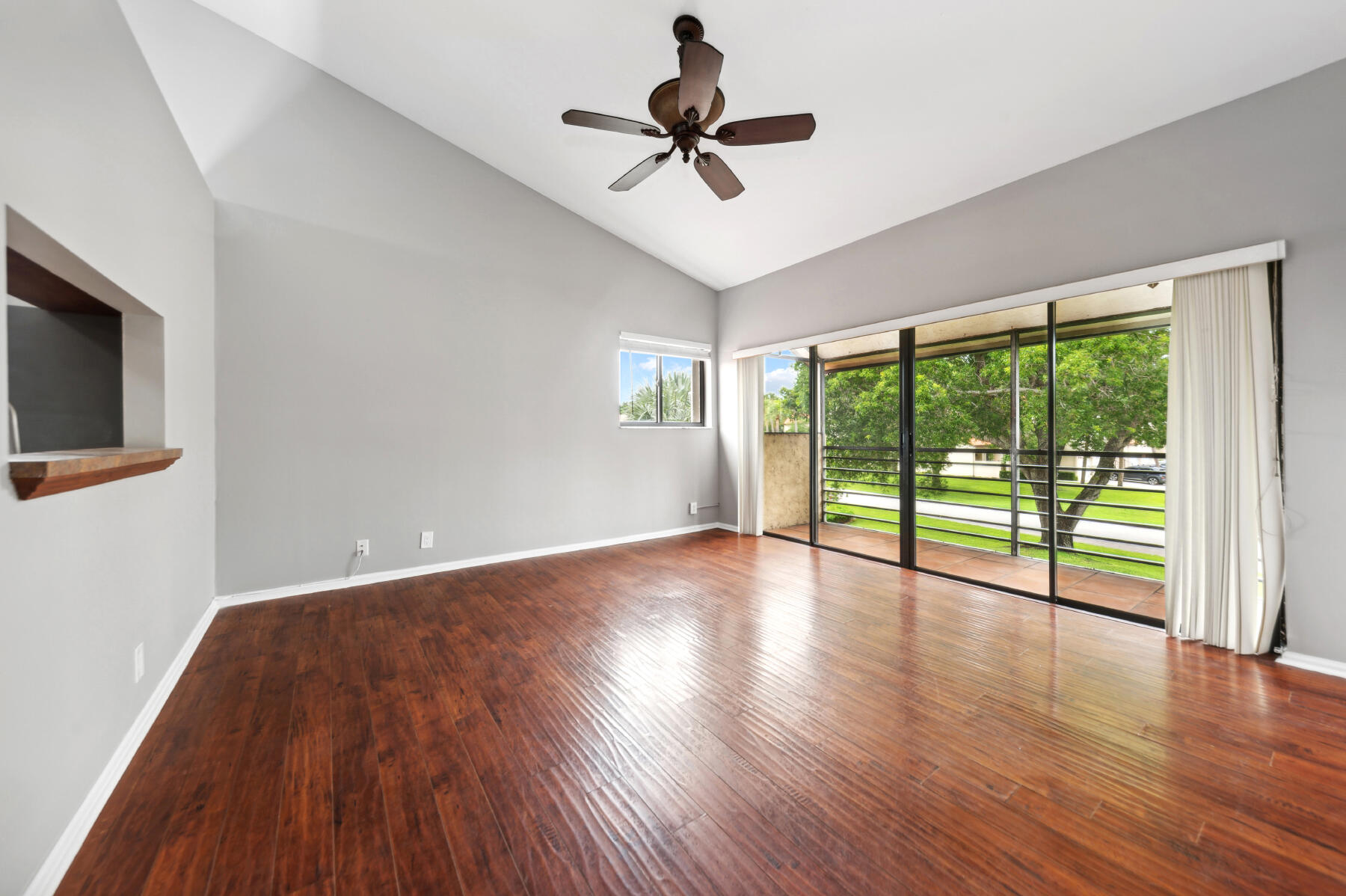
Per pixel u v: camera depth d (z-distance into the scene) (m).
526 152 3.92
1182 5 2.01
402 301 3.76
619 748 1.77
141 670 1.86
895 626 2.85
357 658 2.47
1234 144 2.39
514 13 2.74
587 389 4.69
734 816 1.45
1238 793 1.51
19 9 1.15
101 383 2.10
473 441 4.09
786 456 5.84
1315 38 2.08
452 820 1.44
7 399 1.10
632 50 2.80
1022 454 4.44
